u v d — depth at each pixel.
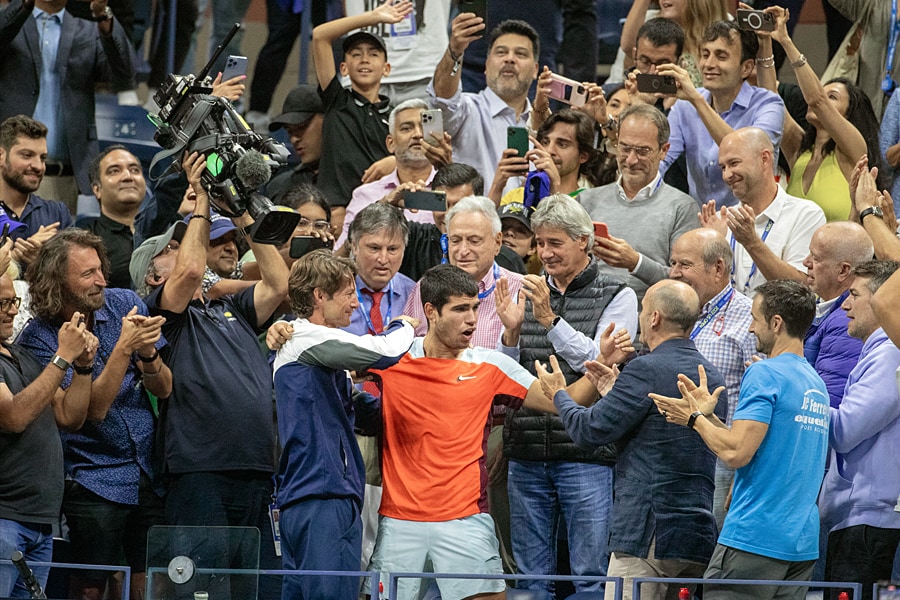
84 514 19.97
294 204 24.31
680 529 17.84
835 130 25.73
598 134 26.73
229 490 19.91
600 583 19.17
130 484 20.22
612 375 19.14
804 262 21.09
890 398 18.12
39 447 18.86
